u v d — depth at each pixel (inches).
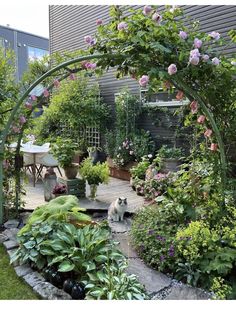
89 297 80.5
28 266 102.5
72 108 316.5
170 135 255.8
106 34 124.4
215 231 104.7
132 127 278.4
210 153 127.5
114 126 315.0
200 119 120.0
